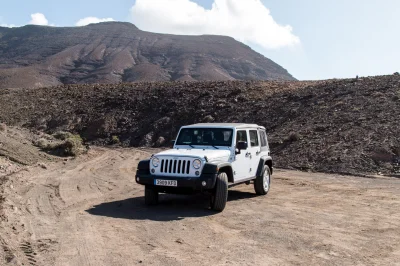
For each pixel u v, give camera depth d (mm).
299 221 7902
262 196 10977
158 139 36031
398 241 6578
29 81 179375
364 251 6035
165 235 6711
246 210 8906
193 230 7066
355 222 7879
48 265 5160
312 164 18406
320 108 28562
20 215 7746
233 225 7488
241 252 5871
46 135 28844
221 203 8617
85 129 42312
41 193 10414
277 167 18750
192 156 8469
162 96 46656
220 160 8891
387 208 9352
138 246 6074
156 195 9289
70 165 17734
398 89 27812
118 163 19750
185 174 8438
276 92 39750
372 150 18234
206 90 45625
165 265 5266
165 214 8359
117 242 6266
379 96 27109
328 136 21828
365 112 24344
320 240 6570
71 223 7398
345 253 5926
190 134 10070
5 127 24469
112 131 40656
